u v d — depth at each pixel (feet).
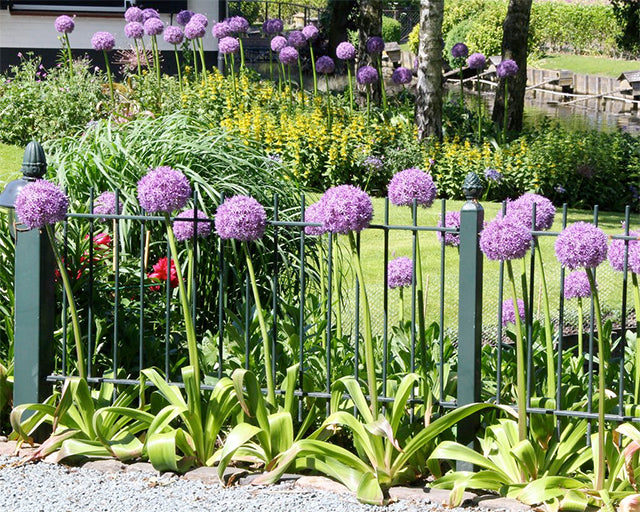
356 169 43.55
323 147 43.65
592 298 12.30
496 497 12.31
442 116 48.65
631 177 45.29
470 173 12.75
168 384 13.62
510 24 52.80
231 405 13.38
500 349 13.01
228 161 18.95
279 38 48.73
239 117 44.45
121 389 14.84
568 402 13.56
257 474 13.08
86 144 19.75
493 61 99.86
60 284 15.24
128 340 15.55
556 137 45.68
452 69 107.65
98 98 44.57
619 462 12.03
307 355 14.75
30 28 65.10
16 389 14.05
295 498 12.39
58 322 15.37
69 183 18.19
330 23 84.23
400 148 44.78
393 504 12.25
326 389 13.79
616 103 92.63
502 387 14.23
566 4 135.44
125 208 17.12
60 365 15.25
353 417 12.91
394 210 38.42
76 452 13.35
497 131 48.60
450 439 13.24
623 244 13.01
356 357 13.37
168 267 13.94
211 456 13.47
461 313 12.66
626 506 11.55
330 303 13.51
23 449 13.91
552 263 28.48
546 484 12.07
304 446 12.71
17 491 12.54
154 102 44.75
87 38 65.36
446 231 12.91
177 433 13.34
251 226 12.51
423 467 13.15
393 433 12.66
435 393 13.76
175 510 12.03
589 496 11.94
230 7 88.28
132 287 16.17
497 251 11.56
